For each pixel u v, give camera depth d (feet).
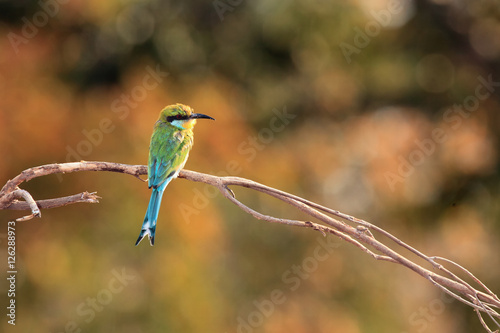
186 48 61.36
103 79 58.70
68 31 55.06
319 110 67.87
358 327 49.03
